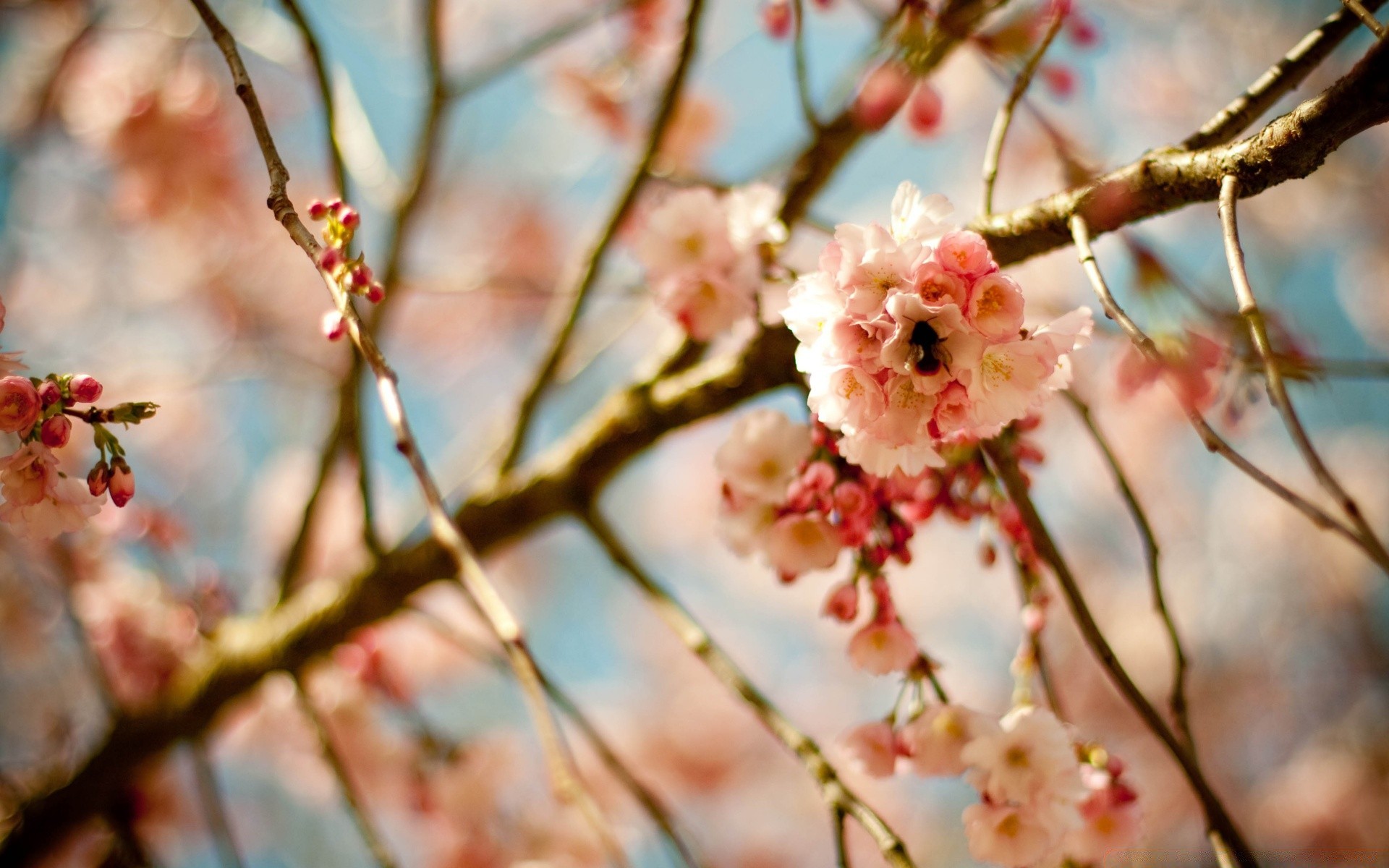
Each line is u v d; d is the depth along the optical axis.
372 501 2.61
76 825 2.69
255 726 3.81
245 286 5.00
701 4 2.18
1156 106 5.30
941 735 1.66
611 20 3.07
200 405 5.45
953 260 1.25
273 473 5.06
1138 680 5.77
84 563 3.08
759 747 5.89
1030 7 2.10
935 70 2.20
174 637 2.94
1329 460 5.79
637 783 1.98
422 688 4.39
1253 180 1.24
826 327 1.27
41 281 4.85
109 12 3.60
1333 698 5.88
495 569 5.89
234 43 1.43
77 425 3.76
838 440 1.57
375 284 1.25
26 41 3.92
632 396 2.46
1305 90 4.27
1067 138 2.44
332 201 1.30
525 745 4.52
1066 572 1.60
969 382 1.23
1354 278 5.78
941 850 5.44
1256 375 1.87
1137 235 1.96
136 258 4.86
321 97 2.01
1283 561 6.04
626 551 2.38
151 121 3.81
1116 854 1.72
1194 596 6.05
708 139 3.79
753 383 2.15
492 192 5.45
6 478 1.29
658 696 6.18
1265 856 5.36
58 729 3.21
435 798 2.93
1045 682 1.78
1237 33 5.22
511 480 2.54
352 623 2.62
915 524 1.68
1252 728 5.88
